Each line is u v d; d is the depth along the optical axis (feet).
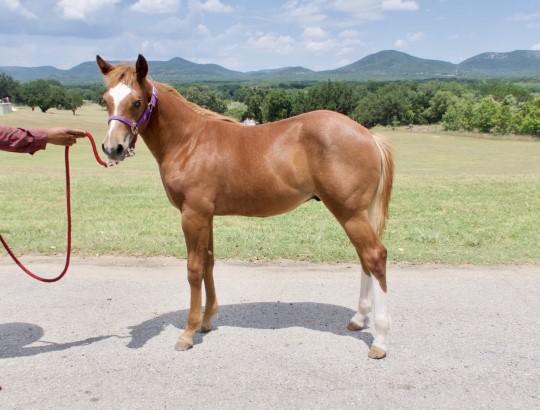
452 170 85.30
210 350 13.55
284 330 14.74
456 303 16.35
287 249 22.30
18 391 11.58
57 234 25.18
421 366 12.46
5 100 297.94
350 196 12.87
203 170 13.47
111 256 22.06
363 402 10.91
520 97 352.28
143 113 13.21
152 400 11.12
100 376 12.22
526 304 16.19
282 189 13.52
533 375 11.93
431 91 350.84
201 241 13.74
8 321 15.51
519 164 100.22
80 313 16.12
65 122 221.05
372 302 14.57
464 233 24.88
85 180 51.26
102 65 13.48
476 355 12.94
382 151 13.24
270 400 11.02
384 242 23.79
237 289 18.20
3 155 109.91
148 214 31.45
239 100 538.88
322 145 12.87
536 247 22.33
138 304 16.90
